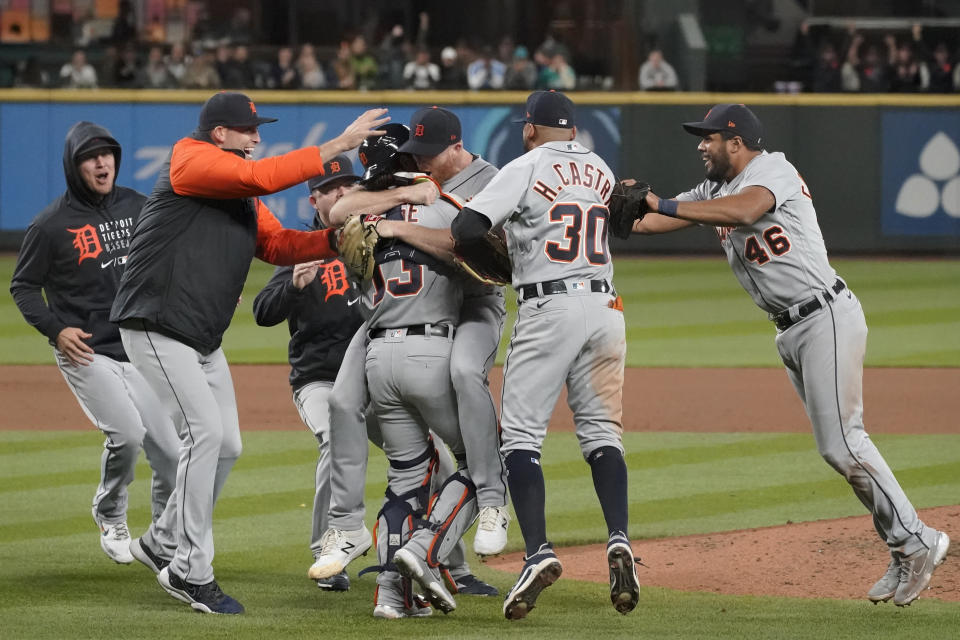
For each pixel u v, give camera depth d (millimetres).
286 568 23562
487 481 20094
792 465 32250
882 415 38594
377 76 78438
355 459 20797
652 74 77625
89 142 23562
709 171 21312
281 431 36781
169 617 20016
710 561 23688
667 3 80750
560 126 20406
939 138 76250
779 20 82375
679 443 35094
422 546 19344
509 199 19406
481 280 20000
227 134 20781
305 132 76562
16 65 78688
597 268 20000
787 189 20516
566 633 19016
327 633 19047
